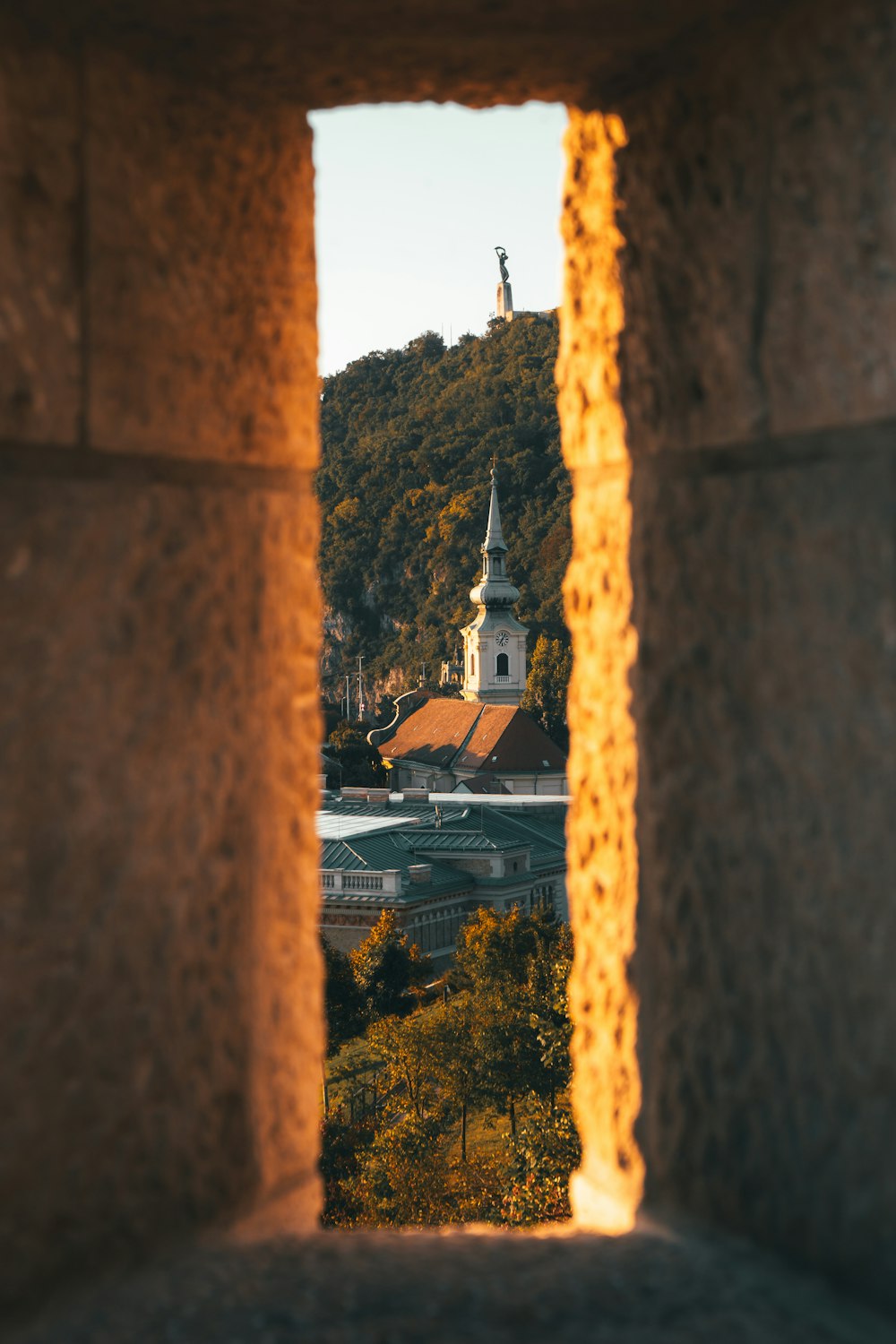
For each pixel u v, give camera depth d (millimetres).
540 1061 32188
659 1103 2730
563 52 2678
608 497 2873
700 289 2570
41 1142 2305
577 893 3025
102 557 2385
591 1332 2320
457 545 156625
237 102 2793
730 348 2482
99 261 2414
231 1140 2723
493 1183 27625
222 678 2674
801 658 2322
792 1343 2248
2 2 2244
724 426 2502
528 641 131125
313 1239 2779
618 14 2506
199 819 2609
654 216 2715
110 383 2420
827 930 2287
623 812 2832
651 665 2711
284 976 2891
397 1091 36688
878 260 2154
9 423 2227
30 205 2291
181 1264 2549
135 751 2453
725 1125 2557
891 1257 2201
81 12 2389
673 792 2658
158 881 2508
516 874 60594
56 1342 2287
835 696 2252
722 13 2447
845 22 2205
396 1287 2518
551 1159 22781
